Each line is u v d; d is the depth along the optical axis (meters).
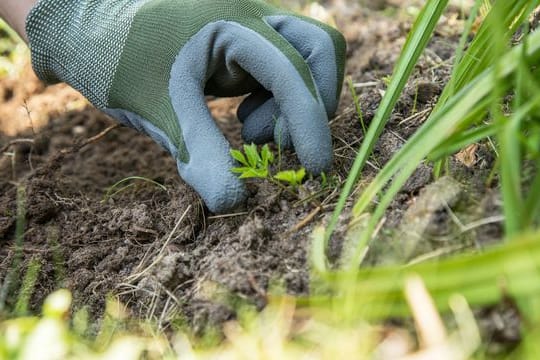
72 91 0.78
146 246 0.57
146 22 0.58
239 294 0.49
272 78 0.55
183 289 0.53
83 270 0.56
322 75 0.57
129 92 0.58
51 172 0.65
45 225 0.61
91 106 0.76
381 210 0.47
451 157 0.53
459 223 0.48
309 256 0.51
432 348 0.43
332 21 0.82
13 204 0.62
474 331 0.44
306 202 0.54
